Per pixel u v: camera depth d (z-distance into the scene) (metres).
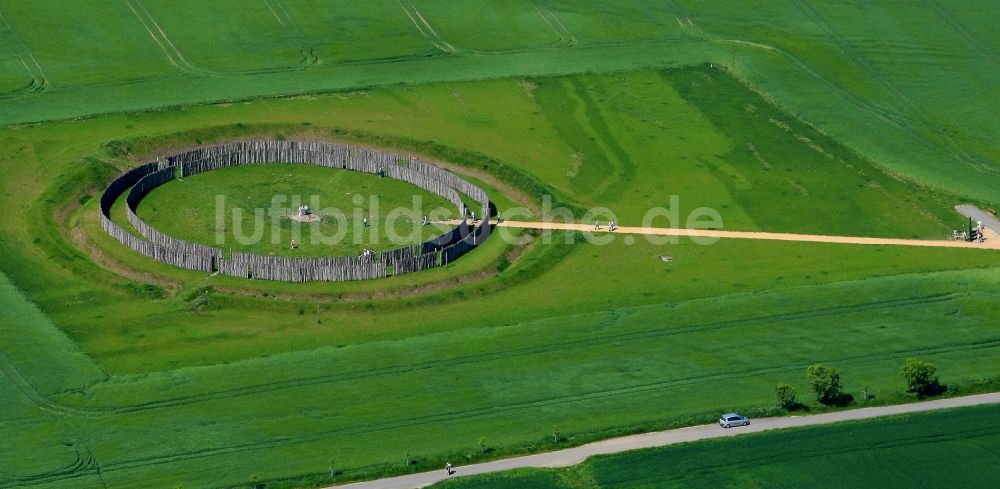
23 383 183.12
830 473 168.62
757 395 182.88
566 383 185.62
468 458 170.62
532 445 173.00
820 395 181.00
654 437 175.00
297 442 173.12
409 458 169.62
